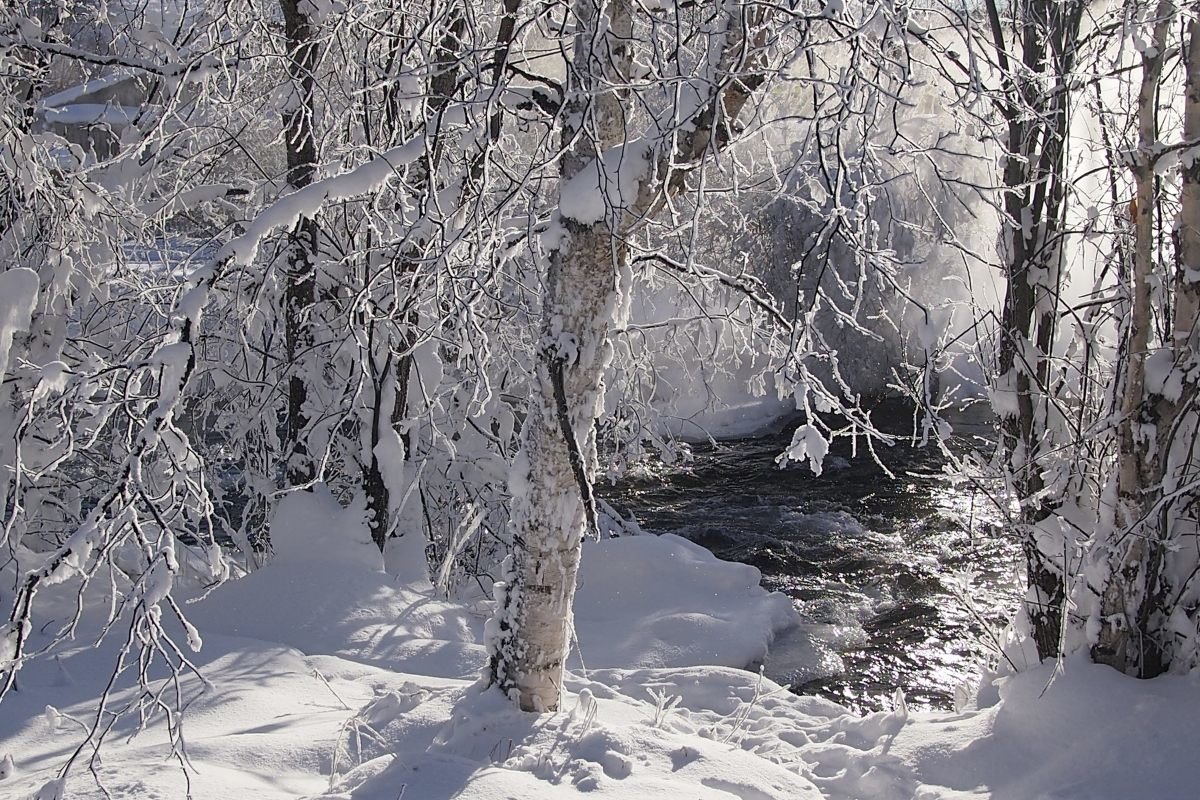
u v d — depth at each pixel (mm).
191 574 9984
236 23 8211
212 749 5457
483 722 5723
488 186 5445
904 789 5734
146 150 8945
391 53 7781
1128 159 5793
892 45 5012
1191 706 5512
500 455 10781
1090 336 6555
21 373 8414
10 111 7691
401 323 7574
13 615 4332
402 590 8984
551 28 5602
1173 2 5543
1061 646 6027
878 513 14523
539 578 5840
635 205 5293
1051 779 5441
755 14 4949
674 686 7805
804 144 4520
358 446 9695
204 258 9734
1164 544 5805
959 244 5684
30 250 8414
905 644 10141
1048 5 6152
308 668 7262
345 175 5578
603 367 5742
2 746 5695
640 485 16141
